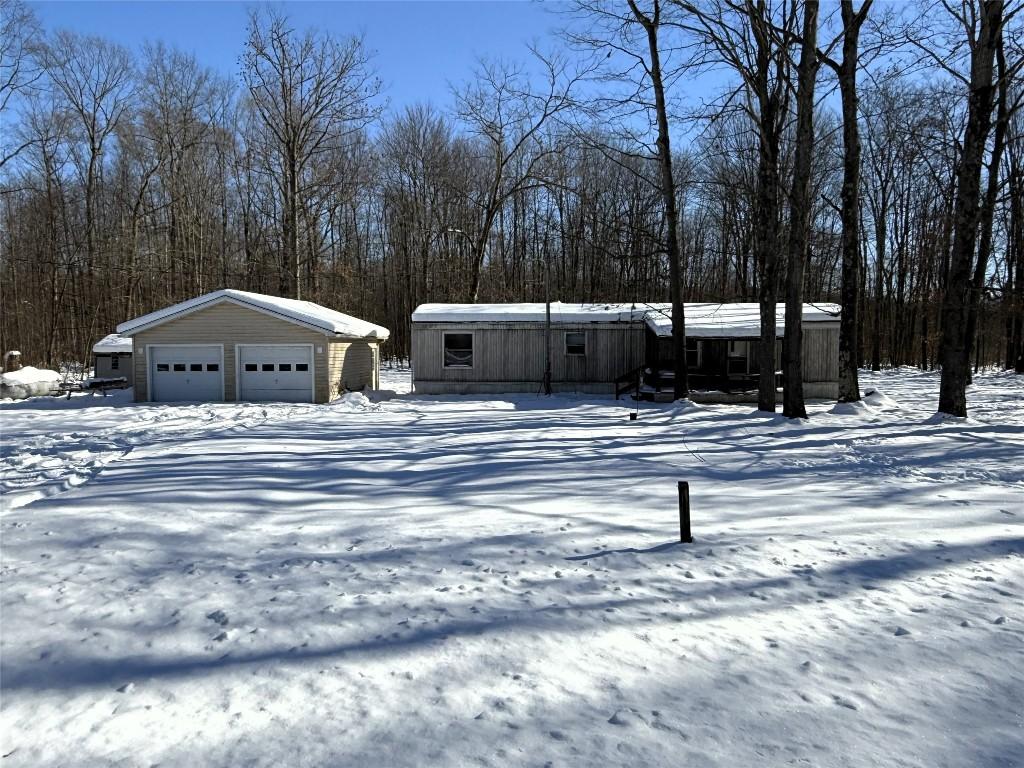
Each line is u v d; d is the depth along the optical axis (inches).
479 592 201.5
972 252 618.8
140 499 317.7
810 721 132.9
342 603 192.4
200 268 1592.0
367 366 1088.8
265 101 1354.6
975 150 608.4
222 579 212.2
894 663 158.1
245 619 181.3
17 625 178.4
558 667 155.2
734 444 515.5
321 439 537.0
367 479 371.9
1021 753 122.3
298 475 380.2
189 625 178.1
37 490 341.4
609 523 278.5
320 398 910.4
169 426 638.5
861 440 527.8
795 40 634.2
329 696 142.3
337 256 1941.4
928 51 649.6
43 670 154.3
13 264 1604.3
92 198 1609.3
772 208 709.9
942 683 148.8
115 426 645.9
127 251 1549.0
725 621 181.8
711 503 317.4
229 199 1823.3
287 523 277.9
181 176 1603.1
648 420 675.4
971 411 746.2
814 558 233.6
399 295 1996.8
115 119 1573.6
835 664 157.4
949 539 256.1
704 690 145.0
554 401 913.5
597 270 1840.6
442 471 397.1
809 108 633.0
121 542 250.1
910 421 632.4
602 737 126.8
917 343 1830.7
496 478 376.8
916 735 128.1
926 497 331.3
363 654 161.3
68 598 196.7
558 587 205.9
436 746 123.8
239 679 149.6
